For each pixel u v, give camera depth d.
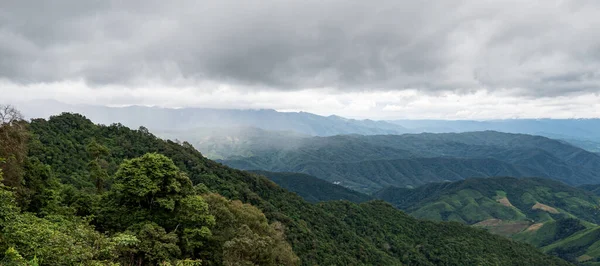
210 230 36.22
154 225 30.91
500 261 110.88
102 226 32.41
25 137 38.47
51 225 24.73
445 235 120.56
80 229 23.53
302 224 81.69
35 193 34.59
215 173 88.12
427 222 127.62
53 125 72.81
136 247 27.66
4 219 19.61
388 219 120.31
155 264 27.86
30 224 21.73
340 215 107.81
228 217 40.50
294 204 95.94
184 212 34.69
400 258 96.06
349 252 81.25
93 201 35.38
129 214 32.97
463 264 102.38
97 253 21.83
